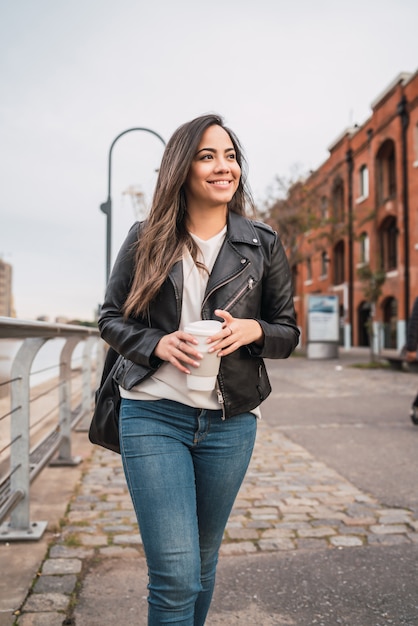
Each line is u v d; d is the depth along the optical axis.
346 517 4.04
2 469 3.76
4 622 2.57
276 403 9.98
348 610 2.74
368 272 19.89
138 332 1.87
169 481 1.78
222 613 2.71
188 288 1.94
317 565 3.24
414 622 2.63
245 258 1.97
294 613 2.71
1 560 3.23
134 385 1.86
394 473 5.22
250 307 1.96
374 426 7.62
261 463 5.65
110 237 12.44
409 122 26.34
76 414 6.25
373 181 29.97
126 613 2.69
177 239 1.97
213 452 1.92
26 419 3.50
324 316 25.14
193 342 1.74
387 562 3.28
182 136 1.97
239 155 2.12
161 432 1.85
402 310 26.81
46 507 4.20
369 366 19.02
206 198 1.97
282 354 1.98
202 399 1.86
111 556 3.34
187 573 1.71
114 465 5.57
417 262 25.92
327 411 9.02
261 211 28.84
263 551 3.45
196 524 1.79
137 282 1.93
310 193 29.31
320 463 5.64
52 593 2.85
